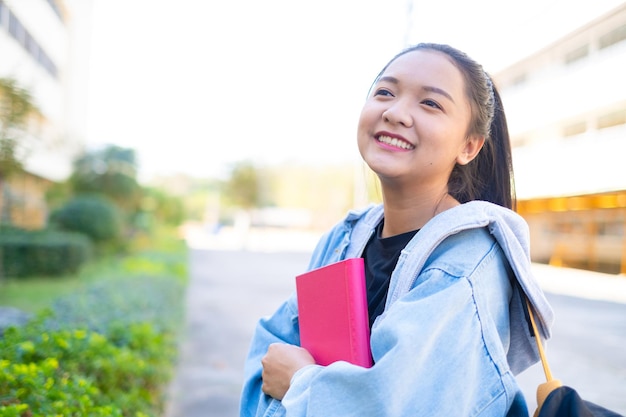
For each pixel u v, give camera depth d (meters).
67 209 14.45
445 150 1.07
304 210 45.16
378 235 1.25
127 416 2.65
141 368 3.12
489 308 0.98
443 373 0.90
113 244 15.48
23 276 10.45
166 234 26.80
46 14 17.94
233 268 16.38
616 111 4.43
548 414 0.89
